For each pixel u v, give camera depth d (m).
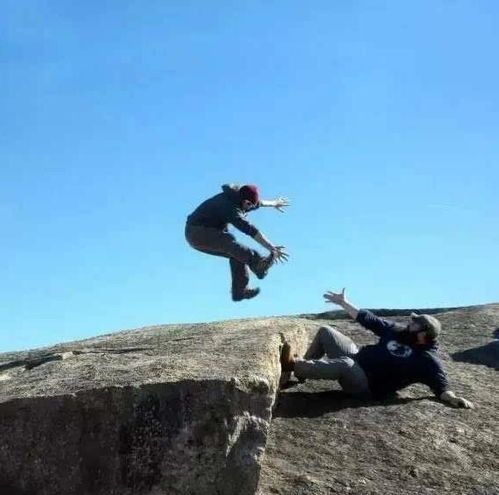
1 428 6.05
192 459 5.77
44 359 8.21
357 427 7.12
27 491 5.91
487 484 6.31
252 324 8.91
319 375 7.66
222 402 5.84
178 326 10.17
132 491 5.75
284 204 8.73
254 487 5.82
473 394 8.02
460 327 10.73
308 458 6.62
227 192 8.46
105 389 5.93
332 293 7.91
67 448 5.92
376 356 7.71
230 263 8.62
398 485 6.25
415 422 7.20
